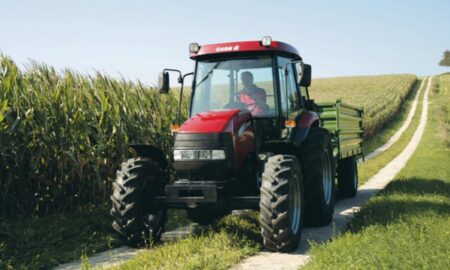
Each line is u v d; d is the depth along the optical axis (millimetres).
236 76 6840
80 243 6555
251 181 6539
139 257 5430
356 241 5457
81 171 8109
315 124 7988
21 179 7398
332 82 97500
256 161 6648
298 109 7504
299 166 6301
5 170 7250
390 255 4734
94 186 8391
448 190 10359
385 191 10219
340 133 9898
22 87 7590
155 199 6305
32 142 7539
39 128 7574
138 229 6156
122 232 6188
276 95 6723
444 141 30219
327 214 7516
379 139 34094
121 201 6133
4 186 7184
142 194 6254
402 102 64750
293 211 6082
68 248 6352
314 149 7199
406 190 10039
